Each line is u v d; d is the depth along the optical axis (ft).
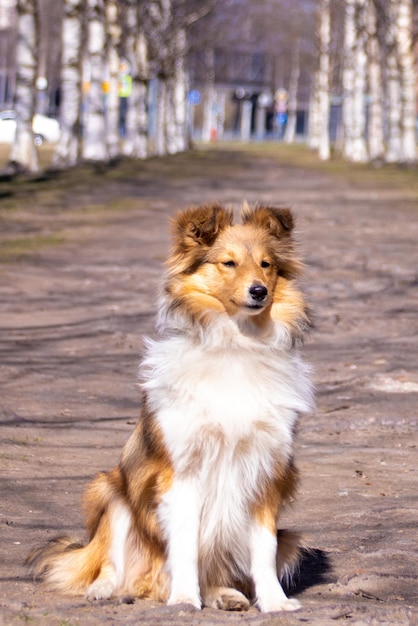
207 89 399.65
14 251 73.72
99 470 30.12
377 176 157.99
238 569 21.81
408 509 26.96
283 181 145.28
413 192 128.77
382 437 34.45
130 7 182.29
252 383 20.94
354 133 212.84
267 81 431.84
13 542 24.11
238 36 306.55
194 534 20.67
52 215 95.66
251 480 20.85
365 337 49.90
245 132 435.94
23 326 50.44
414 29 183.73
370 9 202.80
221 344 21.13
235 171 164.76
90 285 62.23
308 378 22.30
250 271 21.25
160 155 210.79
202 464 20.75
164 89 215.10
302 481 29.55
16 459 30.73
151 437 21.01
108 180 132.57
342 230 90.53
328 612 19.75
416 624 19.16
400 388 40.37
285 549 22.16
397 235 87.86
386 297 60.23
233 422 20.49
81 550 22.04
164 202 109.60
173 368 20.99
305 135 481.46
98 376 41.52
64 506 26.86
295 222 22.99
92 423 35.12
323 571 22.95
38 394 38.47
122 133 318.04
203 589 21.59
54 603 20.49
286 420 21.07
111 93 187.11
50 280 63.31
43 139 278.67
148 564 21.61
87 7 161.17
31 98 133.49
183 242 22.08
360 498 28.09
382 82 204.85
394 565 23.12
